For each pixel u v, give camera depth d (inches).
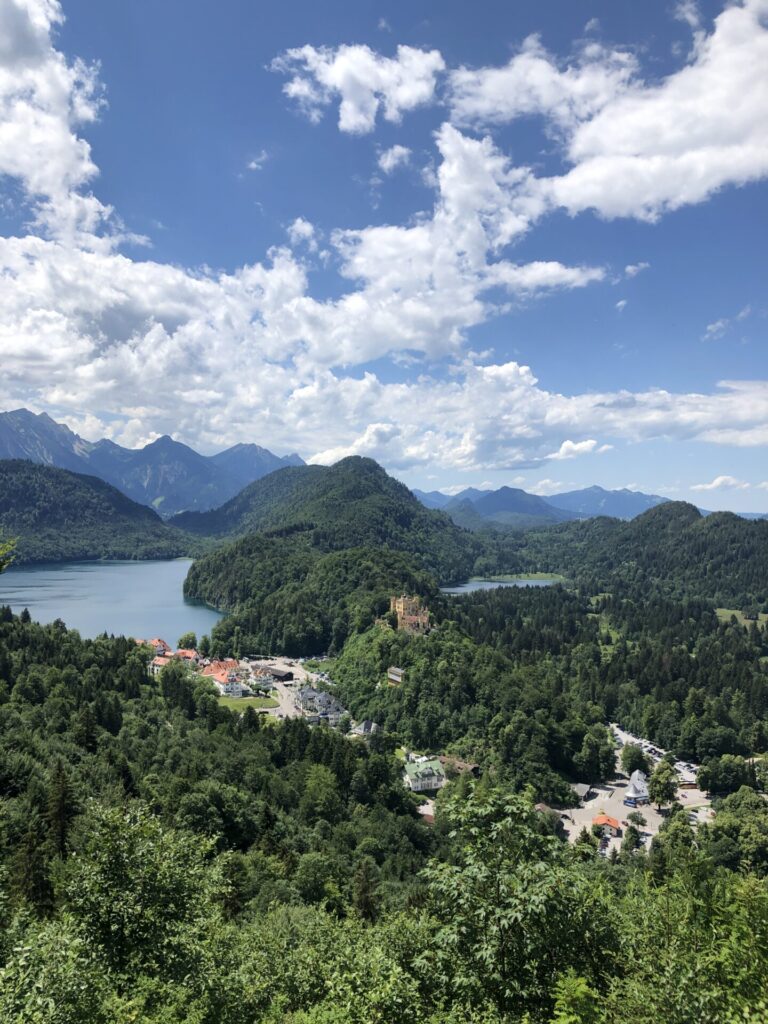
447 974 685.9
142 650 7155.5
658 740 6712.6
